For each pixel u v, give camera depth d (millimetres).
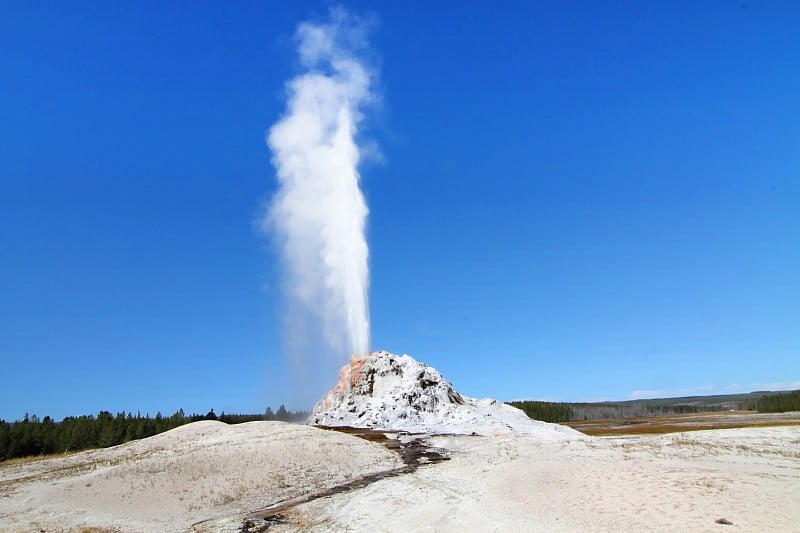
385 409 70875
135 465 41719
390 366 80312
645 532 21578
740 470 31594
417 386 75125
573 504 26969
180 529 29078
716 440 47969
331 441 51281
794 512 21734
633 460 36844
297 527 28734
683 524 21750
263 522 30016
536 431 62562
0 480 43062
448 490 33969
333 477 40938
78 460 52031
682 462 35469
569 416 192125
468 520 26578
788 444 44188
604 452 42375
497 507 28391
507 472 37125
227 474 39375
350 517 29609
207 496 34969
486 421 66688
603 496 27484
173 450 48062
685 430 90875
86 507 32719
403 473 41812
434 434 61438
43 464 51375
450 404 73562
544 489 30781
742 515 21875
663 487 27406
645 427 107375
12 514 31844
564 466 36531
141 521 30266
